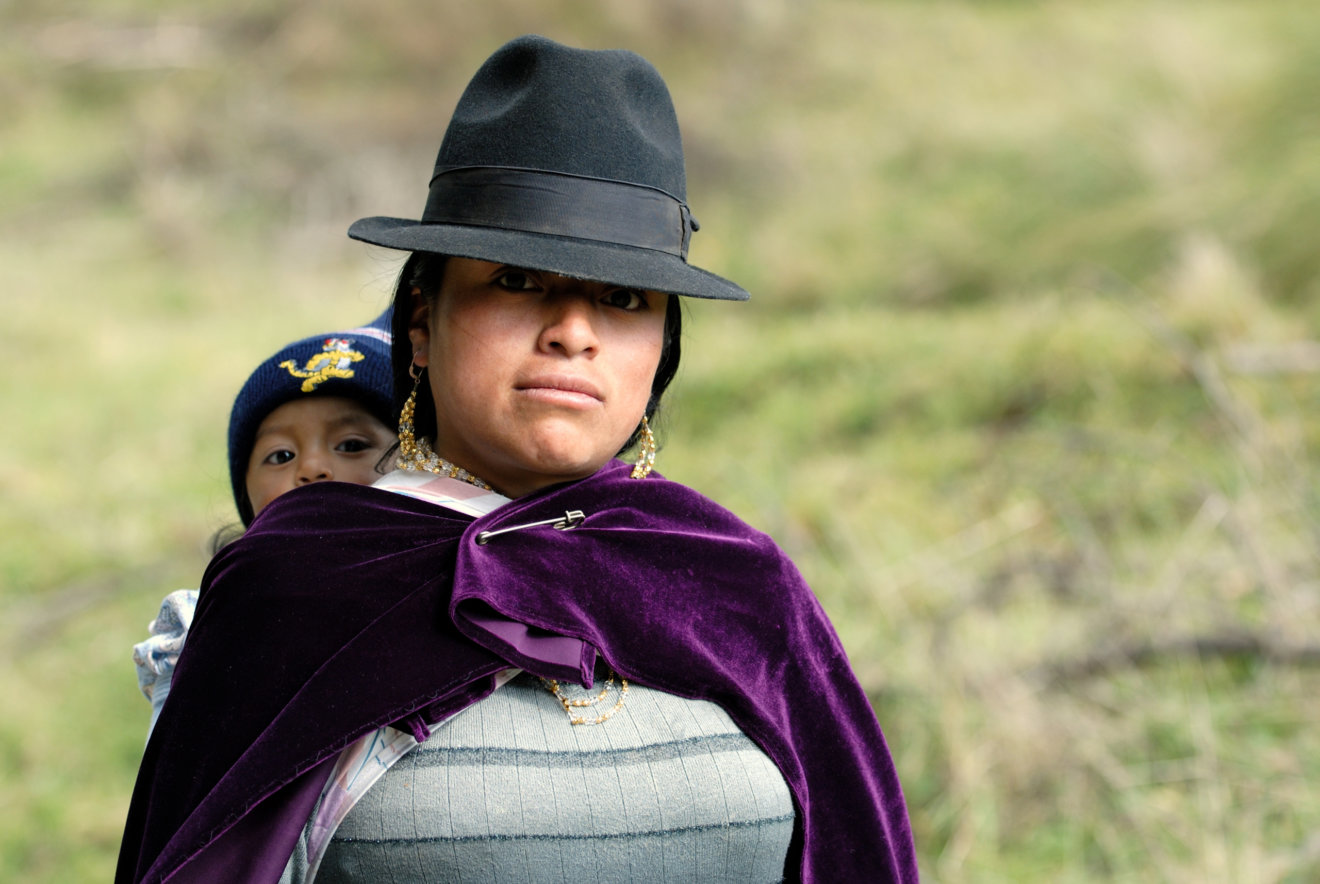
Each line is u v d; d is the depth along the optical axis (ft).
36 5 67.10
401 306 7.09
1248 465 21.86
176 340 40.24
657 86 6.88
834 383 29.76
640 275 6.30
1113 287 30.55
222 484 29.14
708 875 6.71
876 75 52.34
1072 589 20.11
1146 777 16.71
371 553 6.79
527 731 6.55
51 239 50.47
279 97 58.95
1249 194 31.50
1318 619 18.75
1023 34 52.95
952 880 15.80
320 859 6.41
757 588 7.36
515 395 6.50
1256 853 15.35
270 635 6.58
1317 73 34.94
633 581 6.93
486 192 6.56
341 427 8.71
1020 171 39.06
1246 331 26.32
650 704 6.78
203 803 6.20
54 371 37.24
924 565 21.09
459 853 6.31
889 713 18.07
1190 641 18.44
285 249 50.44
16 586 25.63
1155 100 38.65
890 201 40.78
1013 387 27.02
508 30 59.31
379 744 6.43
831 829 7.47
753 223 42.80
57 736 21.13
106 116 59.93
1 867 18.34
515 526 6.88
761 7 57.00
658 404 7.66
